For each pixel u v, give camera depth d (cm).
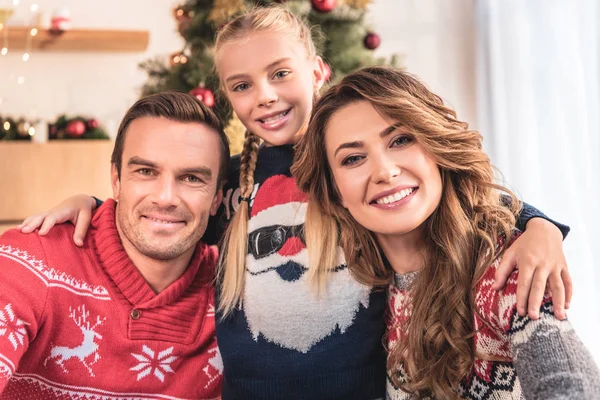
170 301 146
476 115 437
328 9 281
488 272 122
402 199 123
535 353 106
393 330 135
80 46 410
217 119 149
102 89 419
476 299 123
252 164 158
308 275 138
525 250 118
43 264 137
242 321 141
